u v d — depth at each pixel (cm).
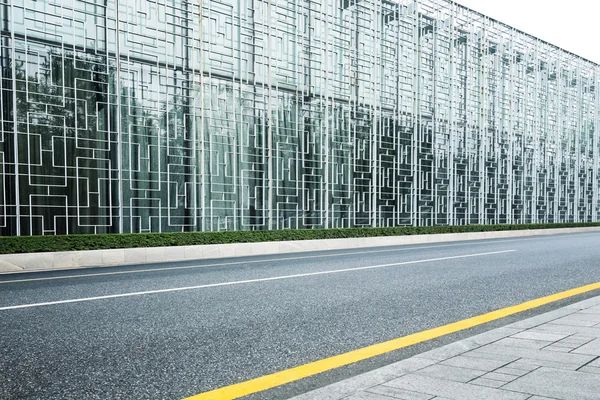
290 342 376
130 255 1123
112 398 259
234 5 1535
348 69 1794
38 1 1177
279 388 275
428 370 279
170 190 1383
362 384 261
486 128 2466
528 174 2755
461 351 320
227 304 524
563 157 3062
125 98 1307
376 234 1784
